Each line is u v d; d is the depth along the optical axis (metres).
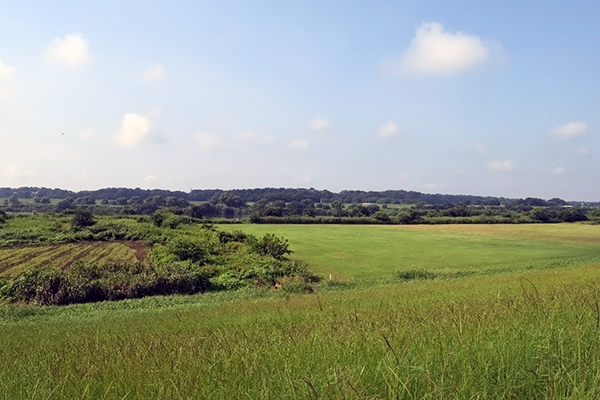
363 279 41.56
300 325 8.84
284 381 4.11
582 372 3.78
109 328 14.88
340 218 125.31
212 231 74.31
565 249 66.56
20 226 76.62
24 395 4.74
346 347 5.08
